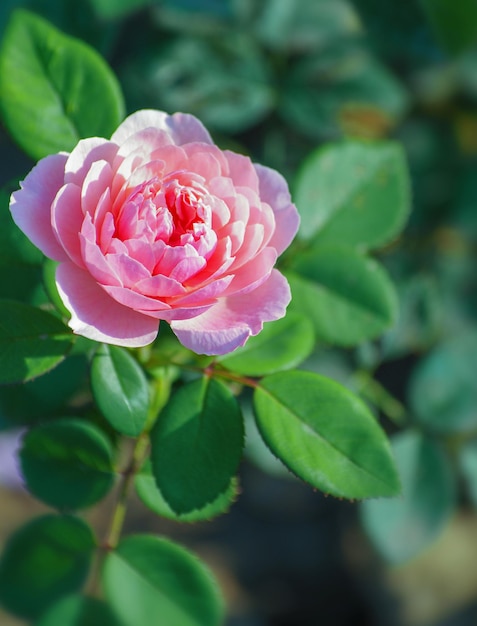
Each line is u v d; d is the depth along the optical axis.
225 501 0.45
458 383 0.57
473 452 0.57
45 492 0.47
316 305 0.50
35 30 0.47
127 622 0.47
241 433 0.44
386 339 0.58
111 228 0.41
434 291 0.64
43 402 0.49
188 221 0.42
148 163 0.42
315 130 0.62
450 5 0.58
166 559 0.47
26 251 0.46
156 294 0.41
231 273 0.42
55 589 0.48
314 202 0.51
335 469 0.44
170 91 0.62
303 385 0.45
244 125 0.63
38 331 0.44
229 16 0.61
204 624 0.47
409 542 0.56
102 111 0.47
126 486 0.47
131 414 0.44
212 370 0.45
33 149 0.47
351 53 0.62
